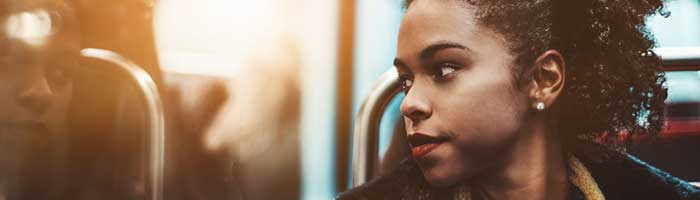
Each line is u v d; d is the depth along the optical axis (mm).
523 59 1270
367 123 1753
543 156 1316
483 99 1253
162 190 2051
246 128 2838
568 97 1348
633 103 1416
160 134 2027
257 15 3785
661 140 2436
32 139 1749
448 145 1259
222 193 2496
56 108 1788
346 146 4414
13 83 1719
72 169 1886
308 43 4379
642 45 1415
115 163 1968
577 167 1369
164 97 2229
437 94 1260
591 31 1344
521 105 1279
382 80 1758
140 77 2008
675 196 1376
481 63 1253
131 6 2107
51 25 1755
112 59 1979
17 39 1703
